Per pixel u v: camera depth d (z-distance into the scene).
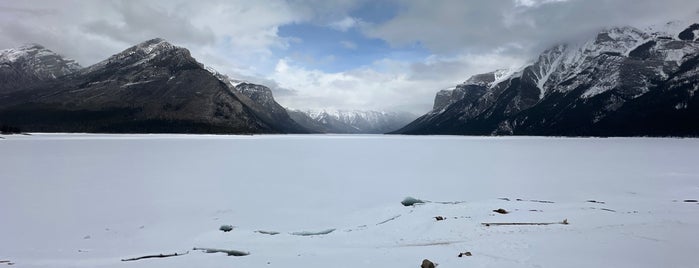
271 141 131.00
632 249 17.09
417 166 55.25
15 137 122.81
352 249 19.48
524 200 31.28
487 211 26.59
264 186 38.38
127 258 18.95
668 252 16.56
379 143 125.00
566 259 15.98
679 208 27.67
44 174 43.25
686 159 62.56
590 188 37.19
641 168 51.25
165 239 22.61
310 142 128.50
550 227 22.00
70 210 28.34
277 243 21.34
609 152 79.12
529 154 76.25
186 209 29.16
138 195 33.47
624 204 29.42
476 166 55.22
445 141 146.12
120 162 55.22
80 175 42.97
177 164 54.31
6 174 42.88
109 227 24.75
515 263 15.76
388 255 18.00
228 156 67.81
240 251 19.94
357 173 47.69
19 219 25.95
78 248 20.91
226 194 34.41
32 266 17.72
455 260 16.62
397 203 31.34
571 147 98.25
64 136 136.12
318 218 27.06
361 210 29.17
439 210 27.36
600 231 20.44
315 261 17.42
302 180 42.06
